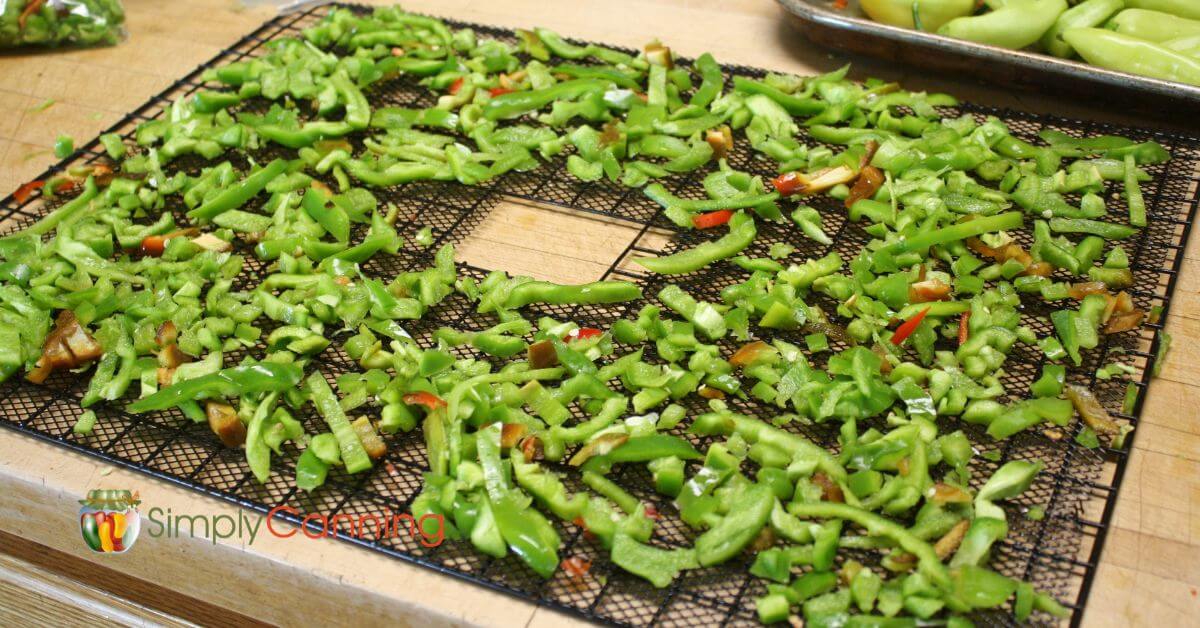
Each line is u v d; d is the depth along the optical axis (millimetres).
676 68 866
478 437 664
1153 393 694
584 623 628
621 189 794
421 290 734
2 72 875
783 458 667
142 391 700
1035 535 646
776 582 635
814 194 785
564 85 834
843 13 873
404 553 644
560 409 684
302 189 798
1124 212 768
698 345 708
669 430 684
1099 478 664
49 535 690
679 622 626
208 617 696
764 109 820
